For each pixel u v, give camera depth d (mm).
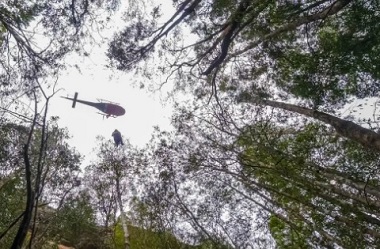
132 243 12742
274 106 11773
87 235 13531
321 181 10109
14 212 9531
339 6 9312
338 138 10414
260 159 10492
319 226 9555
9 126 7211
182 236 11742
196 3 10617
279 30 10484
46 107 3508
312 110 10570
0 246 8109
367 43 9312
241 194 11422
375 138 8742
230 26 10805
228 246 10930
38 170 3217
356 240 9039
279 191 10609
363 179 9539
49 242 13297
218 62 12445
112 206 13117
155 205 11930
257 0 9414
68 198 11227
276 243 11227
